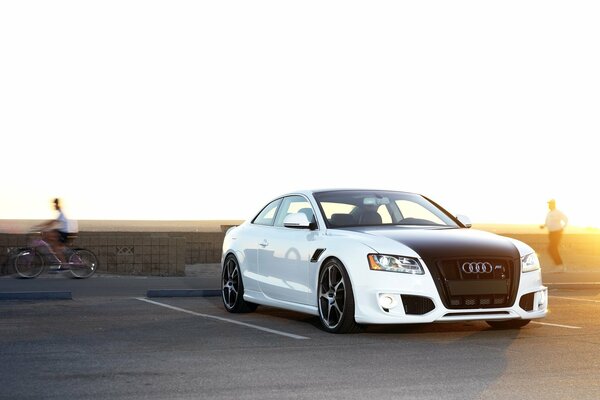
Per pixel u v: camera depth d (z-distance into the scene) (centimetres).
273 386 579
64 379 599
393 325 922
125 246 1817
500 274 838
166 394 551
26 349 735
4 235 1753
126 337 818
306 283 916
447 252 830
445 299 816
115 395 547
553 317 1020
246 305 1063
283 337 825
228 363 669
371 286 826
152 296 1283
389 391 564
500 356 711
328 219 931
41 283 1515
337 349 747
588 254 2597
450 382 596
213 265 2114
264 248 1005
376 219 945
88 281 1570
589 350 745
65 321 948
